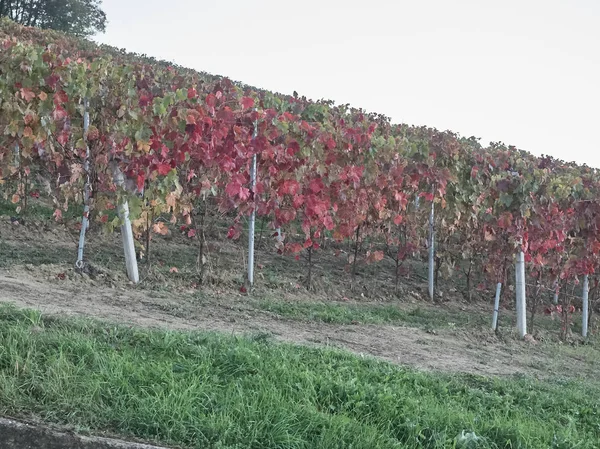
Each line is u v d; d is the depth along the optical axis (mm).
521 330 7531
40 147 6344
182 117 6113
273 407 3486
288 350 4438
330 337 5621
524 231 7504
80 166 6289
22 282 5508
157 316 5211
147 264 6711
